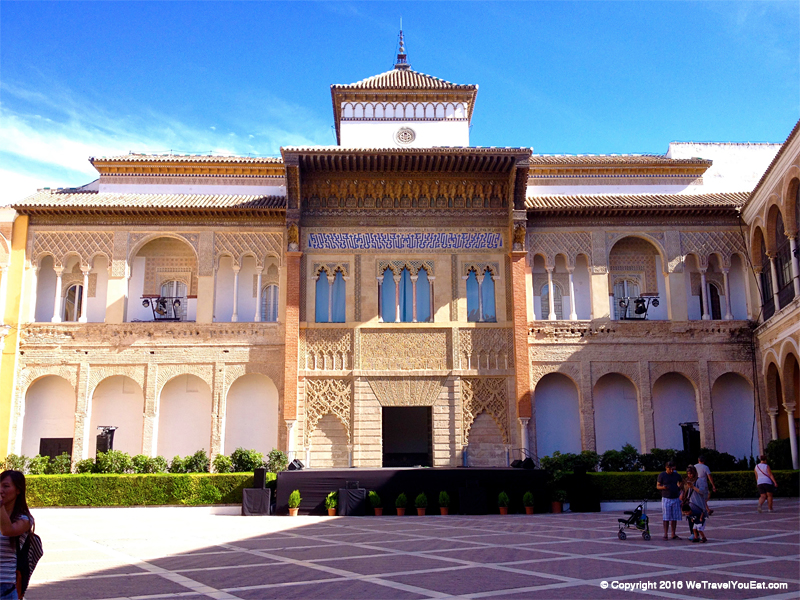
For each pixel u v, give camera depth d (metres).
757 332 27.03
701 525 14.07
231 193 29.91
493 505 21.53
